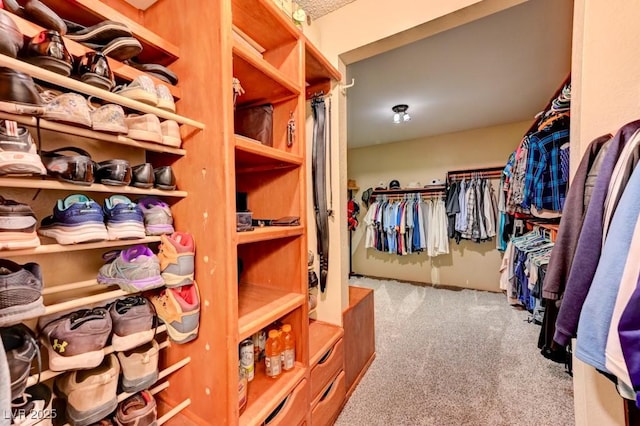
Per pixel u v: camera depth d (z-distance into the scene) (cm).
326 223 154
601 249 78
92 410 66
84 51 71
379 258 481
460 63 217
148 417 76
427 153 438
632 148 75
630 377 64
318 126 152
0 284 53
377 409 148
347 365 160
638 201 68
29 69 53
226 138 81
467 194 384
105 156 94
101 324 67
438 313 294
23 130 58
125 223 73
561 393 160
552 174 210
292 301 109
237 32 110
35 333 71
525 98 286
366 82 249
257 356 120
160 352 95
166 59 93
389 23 148
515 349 212
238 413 82
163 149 82
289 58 120
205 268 85
